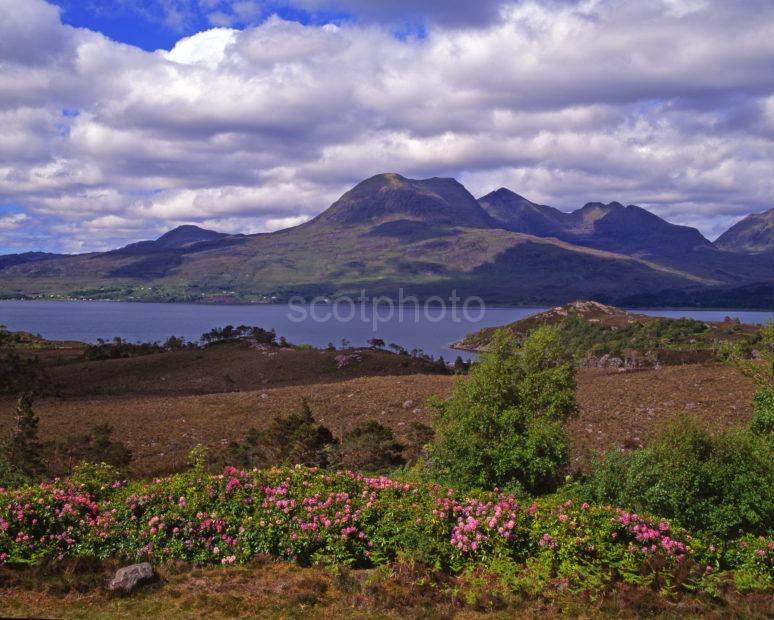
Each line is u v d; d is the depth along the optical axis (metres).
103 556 13.57
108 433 40.38
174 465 35.16
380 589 12.21
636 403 47.03
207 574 12.95
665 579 12.60
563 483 19.44
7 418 61.88
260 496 14.79
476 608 11.70
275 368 116.62
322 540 13.73
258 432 40.97
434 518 14.00
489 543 13.58
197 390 96.75
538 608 11.67
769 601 12.21
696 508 15.38
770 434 19.69
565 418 23.69
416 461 30.05
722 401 45.38
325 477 16.03
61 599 11.85
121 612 11.31
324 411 58.62
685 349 137.38
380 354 129.25
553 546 13.36
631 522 14.09
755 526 15.17
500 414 20.55
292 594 12.05
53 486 15.57
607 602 11.84
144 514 14.34
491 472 19.03
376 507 14.57
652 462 16.67
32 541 13.62
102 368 112.75
